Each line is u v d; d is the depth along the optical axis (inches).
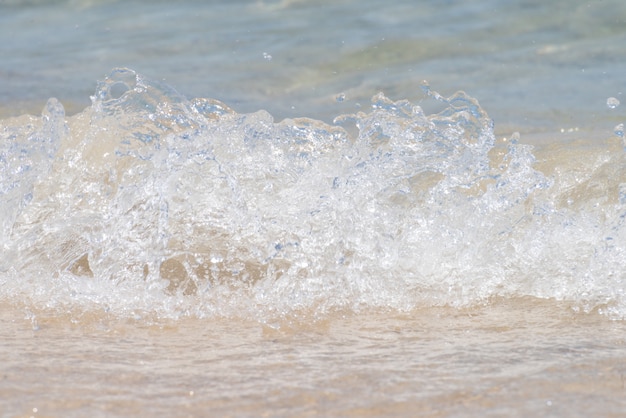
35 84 818.8
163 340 320.8
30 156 429.4
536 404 255.0
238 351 307.4
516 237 398.0
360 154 419.5
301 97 777.6
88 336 324.8
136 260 381.7
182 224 407.8
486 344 314.8
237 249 398.9
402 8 1018.7
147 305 360.5
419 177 427.5
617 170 462.3
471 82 791.1
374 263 385.7
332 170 414.0
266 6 1066.1
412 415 247.6
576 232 400.2
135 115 452.8
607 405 253.6
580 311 357.4
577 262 388.5
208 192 414.0
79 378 276.7
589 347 309.0
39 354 301.7
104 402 256.7
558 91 744.3
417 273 384.5
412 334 328.8
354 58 876.0
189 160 411.5
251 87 805.2
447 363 292.2
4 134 444.1
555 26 926.4
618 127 482.3
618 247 386.3
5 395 261.1
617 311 356.8
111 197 423.8
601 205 417.4
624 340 318.0
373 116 437.7
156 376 279.4
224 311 356.2
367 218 397.4
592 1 965.8
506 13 966.4
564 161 502.0
